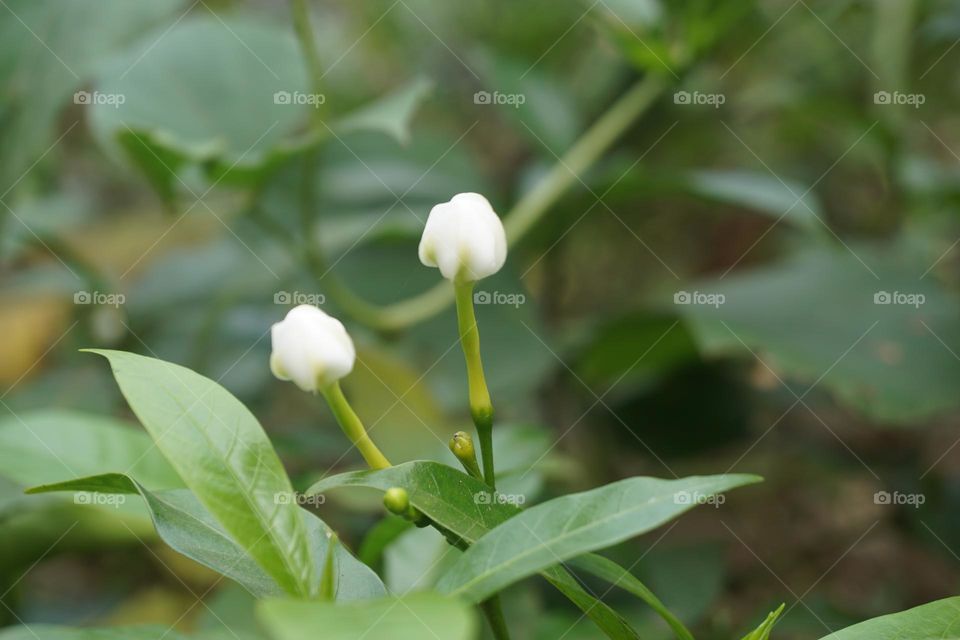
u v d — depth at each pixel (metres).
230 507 0.40
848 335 0.66
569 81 0.92
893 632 0.41
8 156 0.67
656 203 0.94
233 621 0.53
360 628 0.37
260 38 0.69
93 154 1.10
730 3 0.65
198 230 1.03
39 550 0.53
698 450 0.71
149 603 0.69
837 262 0.73
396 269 0.80
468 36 1.00
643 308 0.66
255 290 0.77
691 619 0.55
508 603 0.54
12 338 0.86
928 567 0.70
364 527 0.63
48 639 0.40
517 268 0.74
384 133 0.88
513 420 0.74
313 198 0.65
